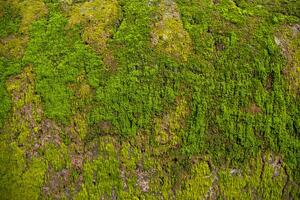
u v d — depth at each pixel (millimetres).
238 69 16453
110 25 17219
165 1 18047
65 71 16094
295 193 15961
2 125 15766
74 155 15406
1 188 15203
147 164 15406
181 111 15836
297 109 16375
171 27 17094
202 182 15508
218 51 16750
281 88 16500
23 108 15883
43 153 15406
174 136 15641
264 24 17734
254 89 16328
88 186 15211
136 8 17688
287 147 16078
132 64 16188
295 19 18203
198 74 16250
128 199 15227
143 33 16875
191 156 15594
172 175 15445
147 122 15633
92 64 16203
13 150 15484
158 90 15930
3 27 17531
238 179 15688
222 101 16047
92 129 15578
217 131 15844
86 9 17719
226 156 15742
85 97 15797
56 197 15133
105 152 15430
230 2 18500
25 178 15219
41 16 17688
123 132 15531
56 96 15805
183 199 15383
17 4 18266
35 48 16688
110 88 15828
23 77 16250
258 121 16078
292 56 17062
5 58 16719
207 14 17688
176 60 16375
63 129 15586
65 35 16938
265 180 15820
